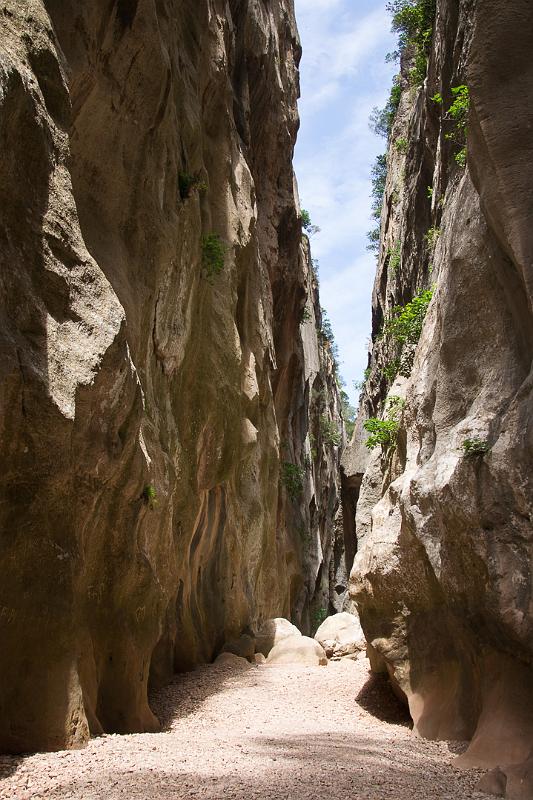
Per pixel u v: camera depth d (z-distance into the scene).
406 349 17.09
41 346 6.88
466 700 7.99
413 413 10.18
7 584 6.64
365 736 8.40
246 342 19.16
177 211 12.86
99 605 8.33
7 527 6.64
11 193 6.85
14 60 6.96
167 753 6.80
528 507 6.72
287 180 28.34
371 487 27.75
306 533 32.94
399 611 9.54
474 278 8.68
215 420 15.32
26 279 6.89
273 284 27.66
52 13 9.21
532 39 7.77
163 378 12.57
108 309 7.87
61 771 5.93
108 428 8.01
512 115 7.66
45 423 6.75
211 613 16.38
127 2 10.55
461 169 12.71
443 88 15.27
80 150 9.81
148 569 9.23
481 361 8.43
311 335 40.31
